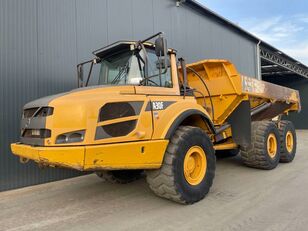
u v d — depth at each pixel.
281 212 4.47
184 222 4.21
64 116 4.07
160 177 4.69
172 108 4.88
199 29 12.60
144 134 4.46
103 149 4.05
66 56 7.35
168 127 4.71
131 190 5.94
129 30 9.09
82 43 7.71
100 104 4.14
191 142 4.93
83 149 3.90
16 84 6.46
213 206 4.81
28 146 4.43
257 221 4.16
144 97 4.59
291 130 8.71
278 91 8.67
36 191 6.22
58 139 4.06
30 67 6.69
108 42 8.37
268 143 7.42
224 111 6.90
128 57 5.23
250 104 7.43
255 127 7.38
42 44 6.91
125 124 4.34
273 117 9.43
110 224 4.23
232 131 7.09
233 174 7.04
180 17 11.48
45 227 4.23
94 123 4.05
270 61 22.16
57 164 4.04
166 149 4.73
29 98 6.66
